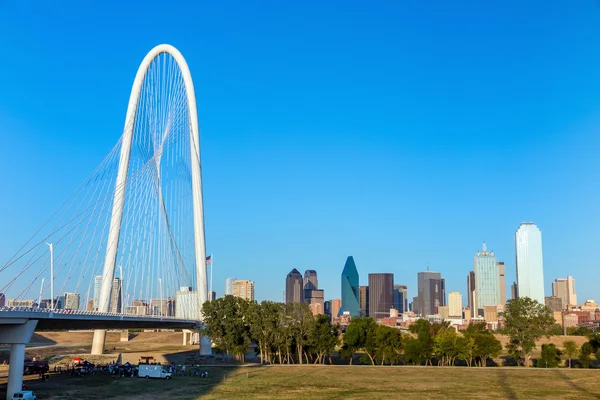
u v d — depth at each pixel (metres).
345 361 182.38
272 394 97.12
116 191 153.62
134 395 93.88
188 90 199.62
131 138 159.75
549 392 101.75
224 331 161.00
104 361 165.50
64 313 96.94
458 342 159.75
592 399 93.75
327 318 166.62
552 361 160.38
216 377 121.88
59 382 109.69
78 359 153.00
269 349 162.50
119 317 118.31
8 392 87.38
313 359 176.25
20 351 88.69
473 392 101.25
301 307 161.38
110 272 148.75
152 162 182.12
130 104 162.88
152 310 199.38
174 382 112.38
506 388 106.81
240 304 165.50
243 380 116.69
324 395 96.25
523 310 165.12
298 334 159.00
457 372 135.25
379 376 125.12
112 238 150.88
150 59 178.50
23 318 87.31
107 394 94.69
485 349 158.00
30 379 115.38
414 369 142.50
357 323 166.12
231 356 187.88
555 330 170.88
